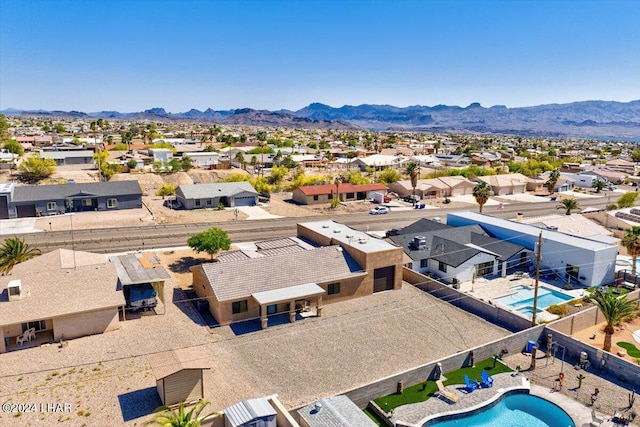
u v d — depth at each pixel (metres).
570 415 30.30
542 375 35.22
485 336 40.53
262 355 36.50
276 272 45.34
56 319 36.78
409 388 32.84
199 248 55.72
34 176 105.81
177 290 48.66
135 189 88.19
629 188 133.00
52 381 31.45
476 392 32.38
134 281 42.09
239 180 108.88
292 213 89.94
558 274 56.41
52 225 74.25
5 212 78.00
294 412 27.80
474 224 68.81
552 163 168.25
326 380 33.19
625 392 32.97
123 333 38.81
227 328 40.94
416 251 56.59
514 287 52.72
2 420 27.19
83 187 85.69
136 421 27.52
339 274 47.44
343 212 92.88
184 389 29.34
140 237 68.81
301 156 171.88
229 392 31.27
